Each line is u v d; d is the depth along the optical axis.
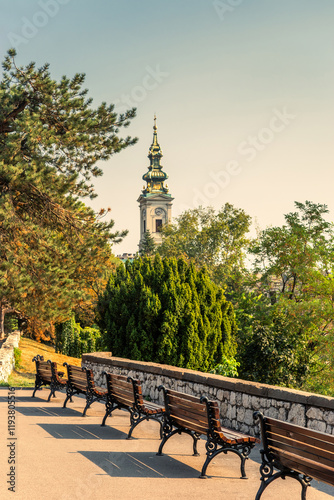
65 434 9.24
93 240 25.33
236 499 5.88
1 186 23.59
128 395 9.29
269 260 39.69
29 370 26.64
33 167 21.80
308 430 5.21
